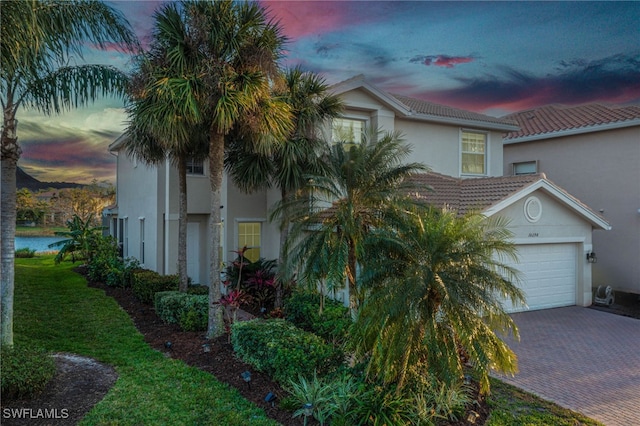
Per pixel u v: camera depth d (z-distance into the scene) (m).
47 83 8.80
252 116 9.41
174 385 7.38
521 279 13.52
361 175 10.03
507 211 13.48
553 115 21.39
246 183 12.73
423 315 6.16
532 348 10.23
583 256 15.03
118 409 6.41
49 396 6.71
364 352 6.78
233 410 6.46
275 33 9.77
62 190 33.50
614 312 14.08
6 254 7.92
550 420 6.46
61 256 21.84
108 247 20.19
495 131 19.25
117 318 12.01
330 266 9.19
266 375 7.75
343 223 9.62
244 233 17.05
